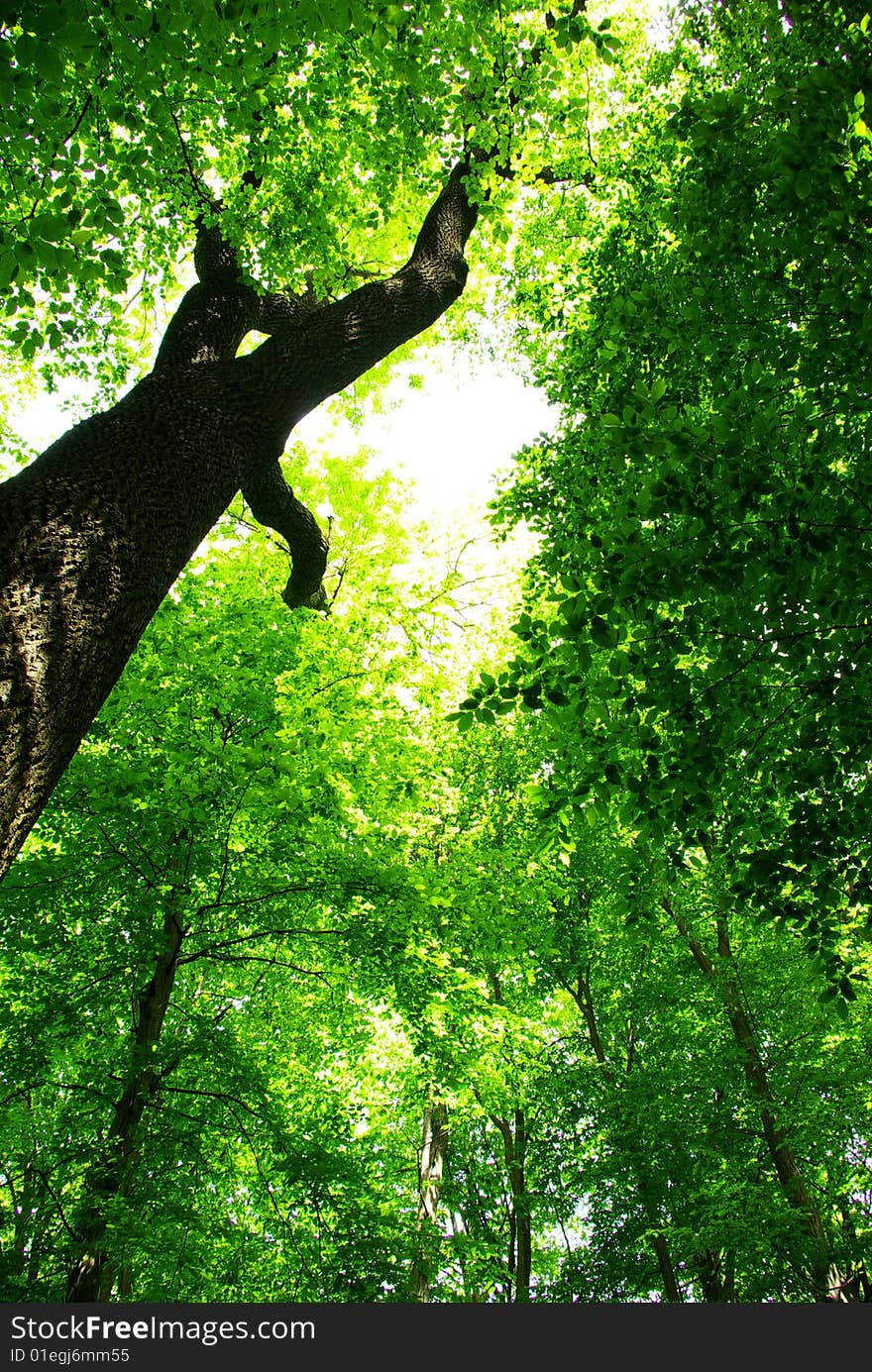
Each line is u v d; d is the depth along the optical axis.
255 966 8.57
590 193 9.10
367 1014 9.27
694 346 4.61
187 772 6.61
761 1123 10.65
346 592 10.91
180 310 5.02
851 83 3.33
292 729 7.21
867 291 3.61
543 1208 12.22
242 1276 6.96
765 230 4.07
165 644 7.45
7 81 2.97
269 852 7.12
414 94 5.76
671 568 3.66
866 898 4.22
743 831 4.68
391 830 8.02
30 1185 6.40
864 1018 9.80
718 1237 8.82
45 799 2.40
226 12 3.55
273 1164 6.42
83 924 6.77
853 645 3.96
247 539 10.32
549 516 5.92
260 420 4.25
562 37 5.02
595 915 11.87
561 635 3.72
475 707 3.95
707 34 6.52
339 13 3.78
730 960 10.80
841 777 4.26
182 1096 7.05
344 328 4.93
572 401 6.12
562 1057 12.28
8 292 4.27
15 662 2.37
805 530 3.70
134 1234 5.39
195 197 5.60
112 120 4.43
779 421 3.77
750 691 4.25
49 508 2.80
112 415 3.54
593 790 4.19
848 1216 11.00
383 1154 9.17
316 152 6.42
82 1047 7.07
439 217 6.50
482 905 7.47
